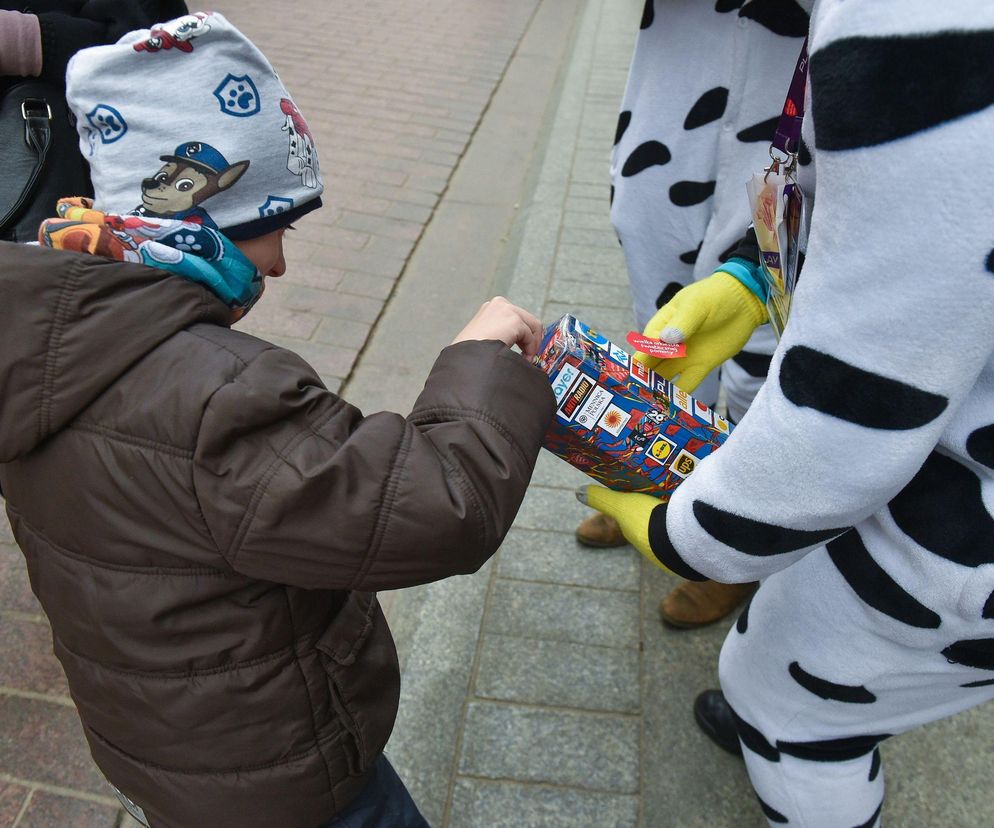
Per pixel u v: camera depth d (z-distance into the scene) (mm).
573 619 1971
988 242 629
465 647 1903
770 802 1247
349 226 3773
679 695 1812
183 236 851
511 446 890
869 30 620
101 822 1637
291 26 6137
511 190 4195
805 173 995
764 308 1306
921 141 624
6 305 763
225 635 913
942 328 677
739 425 882
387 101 5062
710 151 1614
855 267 699
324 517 815
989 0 572
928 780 1641
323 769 1033
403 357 3021
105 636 917
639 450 1057
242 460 803
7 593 2072
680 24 1529
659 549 1017
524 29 6555
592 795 1633
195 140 882
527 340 1055
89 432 825
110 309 792
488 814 1601
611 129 4613
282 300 3252
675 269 1826
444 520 838
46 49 1589
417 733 1729
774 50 1439
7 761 1732
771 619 1096
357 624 1022
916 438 754
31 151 1580
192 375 803
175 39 868
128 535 856
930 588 883
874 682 1023
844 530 876
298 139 963
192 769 995
